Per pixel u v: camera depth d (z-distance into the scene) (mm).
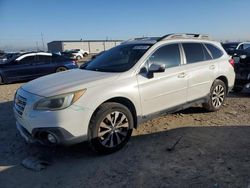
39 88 4289
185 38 5816
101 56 5723
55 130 3910
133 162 4188
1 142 5109
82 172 3967
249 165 3959
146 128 5590
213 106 6406
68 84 4254
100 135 4277
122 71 4688
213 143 4781
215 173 3773
